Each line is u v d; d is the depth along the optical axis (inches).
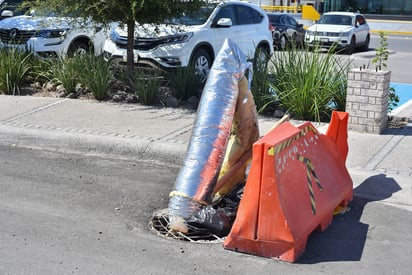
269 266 197.0
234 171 245.8
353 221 236.7
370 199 258.5
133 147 325.7
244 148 249.0
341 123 257.8
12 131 357.4
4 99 438.9
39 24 483.8
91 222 233.5
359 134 339.3
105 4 422.3
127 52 463.2
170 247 211.6
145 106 416.2
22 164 310.5
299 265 198.2
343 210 245.6
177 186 229.1
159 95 428.8
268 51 606.2
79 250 207.6
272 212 200.7
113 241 215.9
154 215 242.5
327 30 950.4
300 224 204.2
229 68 236.4
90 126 361.1
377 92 335.0
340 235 223.3
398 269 195.9
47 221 233.3
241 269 194.5
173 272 191.9
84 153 334.6
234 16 558.6
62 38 514.6
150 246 212.4
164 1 427.5
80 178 288.0
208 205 227.8
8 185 275.7
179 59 483.5
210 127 231.6
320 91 378.6
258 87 392.8
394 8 1478.8
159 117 384.2
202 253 206.8
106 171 300.2
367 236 222.5
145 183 282.0
